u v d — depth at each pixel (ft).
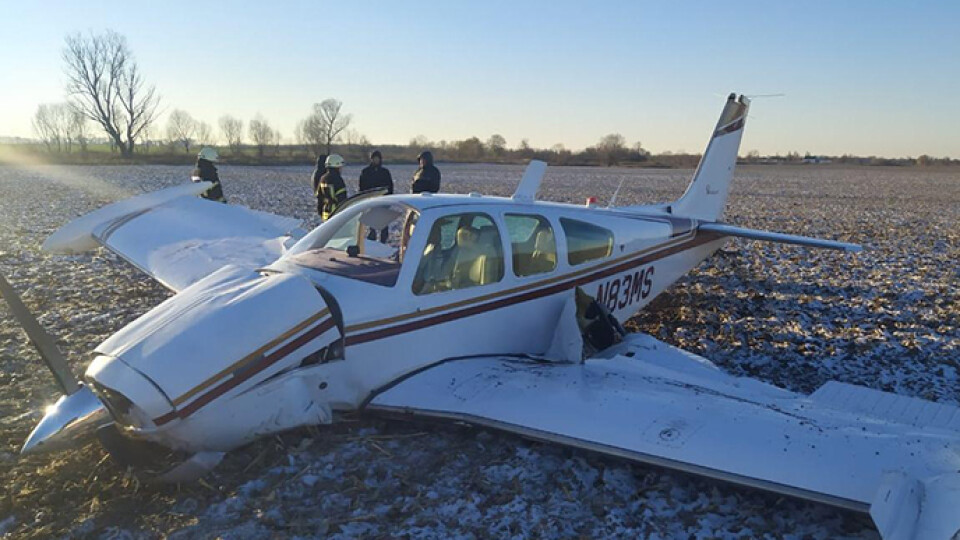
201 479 12.05
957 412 12.80
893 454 10.61
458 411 12.87
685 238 23.56
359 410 14.03
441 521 10.96
